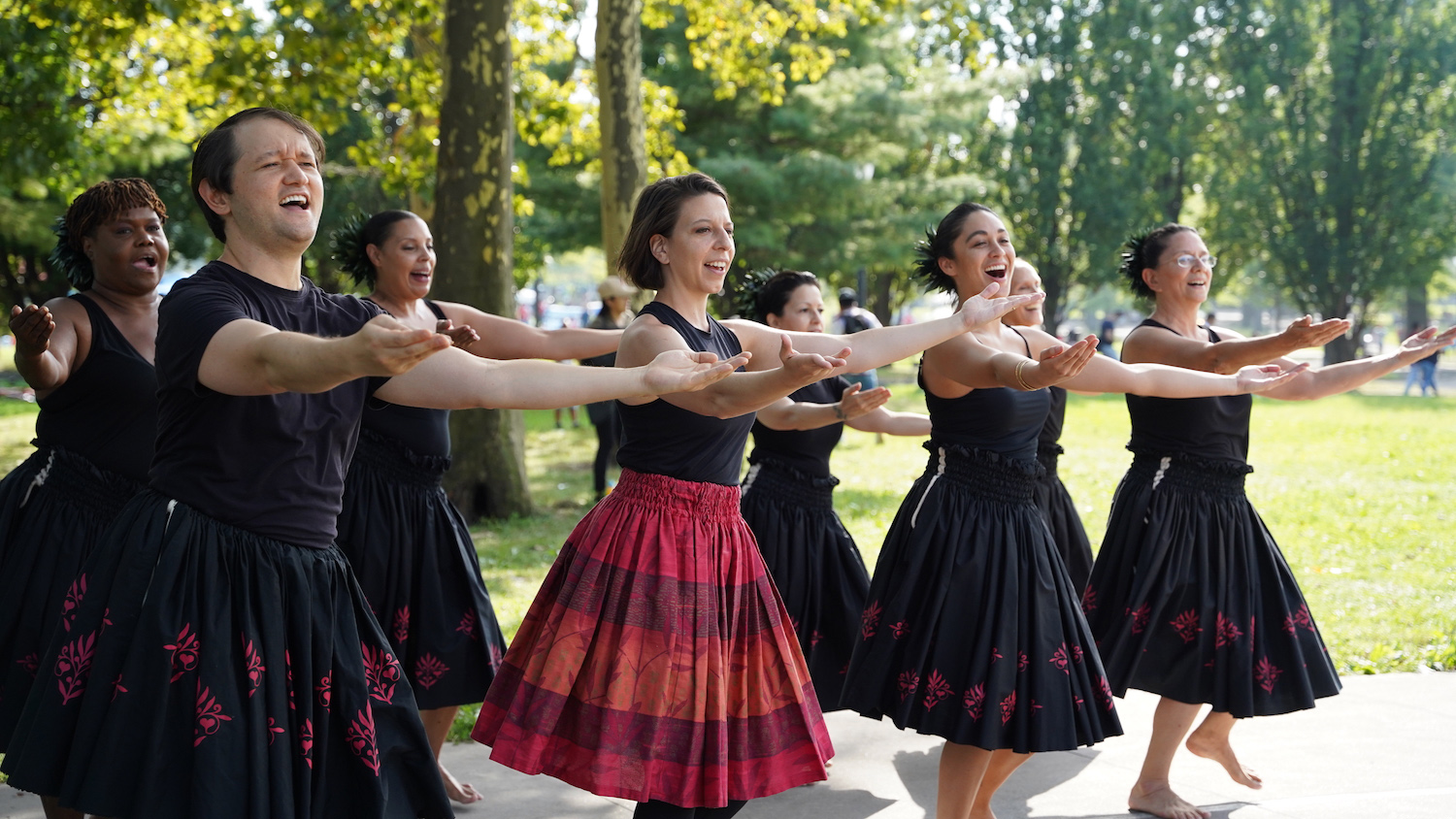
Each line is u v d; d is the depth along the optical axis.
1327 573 7.20
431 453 3.66
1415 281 30.56
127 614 2.15
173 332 2.13
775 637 2.81
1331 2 30.03
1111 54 30.36
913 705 3.16
